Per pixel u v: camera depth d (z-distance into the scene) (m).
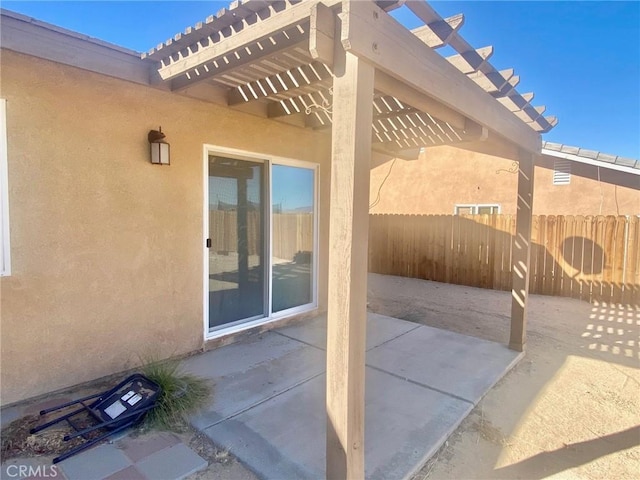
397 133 5.31
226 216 4.38
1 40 2.63
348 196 1.86
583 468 2.38
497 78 3.08
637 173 7.89
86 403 2.89
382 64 1.96
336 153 1.89
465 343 4.58
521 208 4.29
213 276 4.27
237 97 4.03
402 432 2.64
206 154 4.05
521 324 4.30
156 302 3.70
